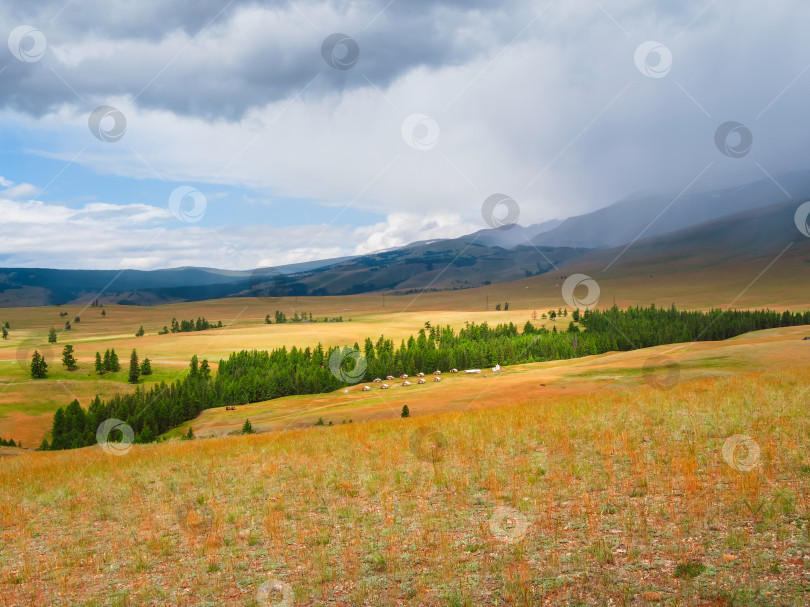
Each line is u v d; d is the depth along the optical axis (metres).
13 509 15.73
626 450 14.34
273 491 14.82
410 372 140.00
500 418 22.38
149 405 98.75
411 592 8.04
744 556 7.83
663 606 6.83
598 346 156.50
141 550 11.22
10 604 9.13
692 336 171.62
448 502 11.97
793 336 104.12
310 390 122.94
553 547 8.98
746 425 15.31
